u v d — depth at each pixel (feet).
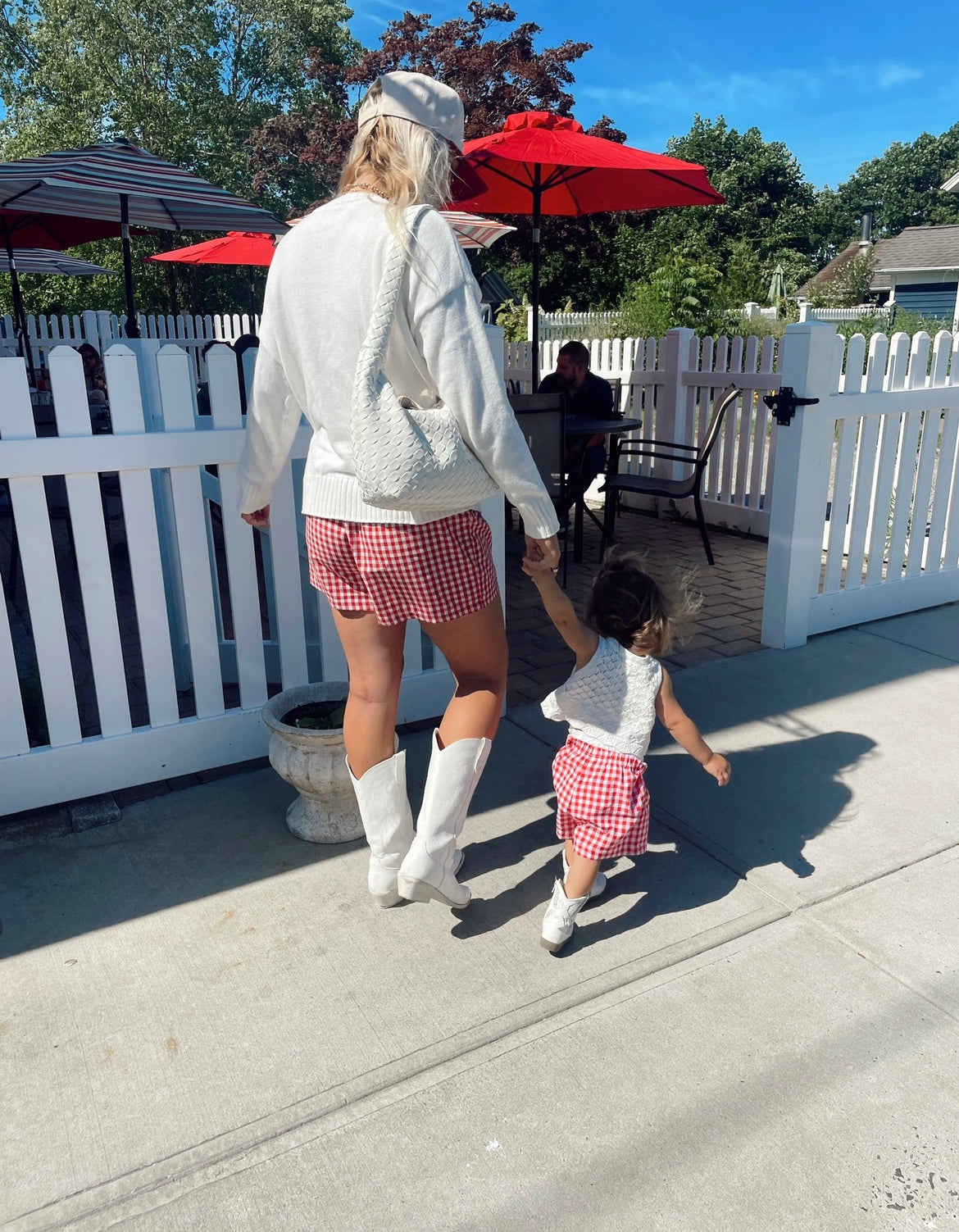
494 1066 6.22
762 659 13.76
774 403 13.43
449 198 6.65
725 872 8.49
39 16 98.94
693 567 19.49
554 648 14.62
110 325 47.57
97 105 90.33
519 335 60.18
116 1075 6.15
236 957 7.34
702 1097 5.93
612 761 7.45
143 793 10.00
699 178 17.34
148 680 9.80
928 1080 6.06
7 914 7.86
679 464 23.98
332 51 102.73
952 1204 5.18
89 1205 5.24
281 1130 5.73
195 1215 5.19
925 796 9.80
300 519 12.02
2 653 8.96
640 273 77.46
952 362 14.98
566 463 20.08
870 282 94.12
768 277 89.66
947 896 8.10
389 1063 6.24
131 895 8.13
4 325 45.11
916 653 13.91
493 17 66.23
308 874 8.45
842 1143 5.57
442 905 8.01
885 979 7.06
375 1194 5.29
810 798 9.75
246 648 10.25
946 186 74.49
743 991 6.93
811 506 13.70
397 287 5.78
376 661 6.94
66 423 8.79
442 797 7.02
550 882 8.32
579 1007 6.78
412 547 6.25
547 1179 5.37
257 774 10.41
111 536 21.65
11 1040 6.46
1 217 25.96
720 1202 5.21
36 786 9.34
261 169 80.79
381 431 5.75
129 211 19.35
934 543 15.94
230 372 9.46
